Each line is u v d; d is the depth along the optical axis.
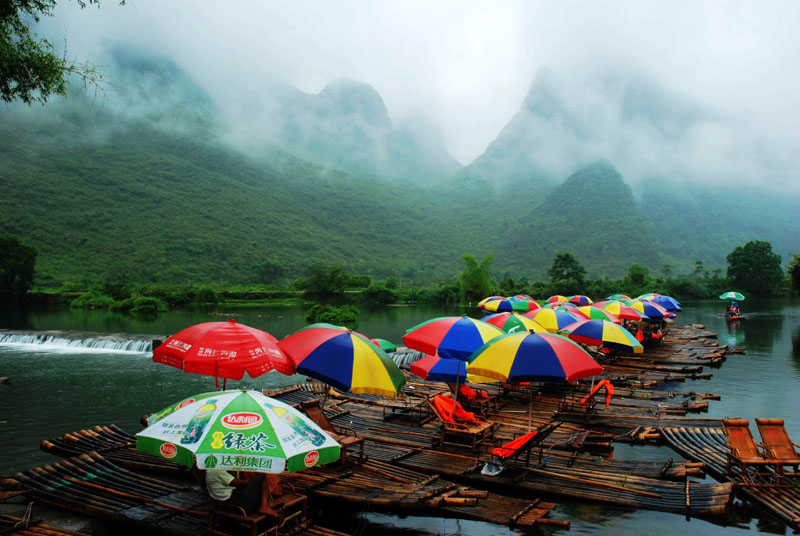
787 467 8.18
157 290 60.16
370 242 197.62
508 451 7.87
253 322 39.88
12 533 5.87
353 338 7.62
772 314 46.88
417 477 7.73
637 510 6.97
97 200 147.75
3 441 10.62
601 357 19.66
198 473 5.93
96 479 7.39
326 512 7.01
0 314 44.97
